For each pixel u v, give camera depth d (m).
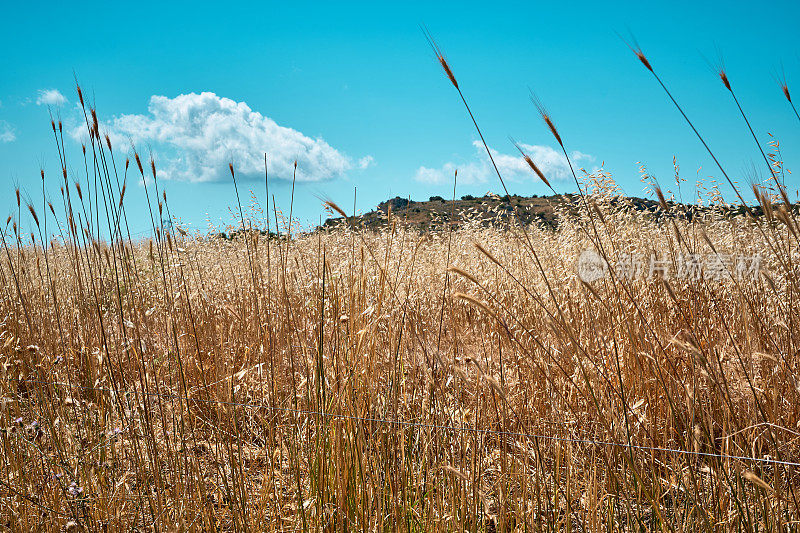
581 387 3.28
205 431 3.56
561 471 2.89
